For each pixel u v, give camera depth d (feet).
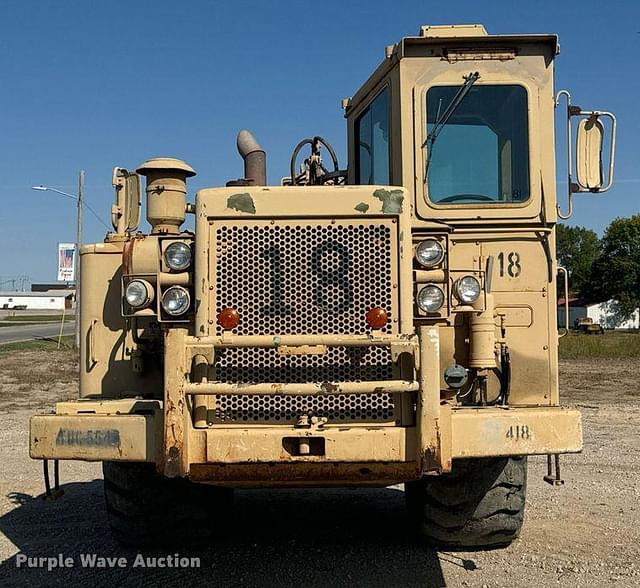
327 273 16.17
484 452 15.51
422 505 19.97
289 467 15.55
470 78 19.52
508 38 19.53
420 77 19.65
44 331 185.68
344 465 15.49
